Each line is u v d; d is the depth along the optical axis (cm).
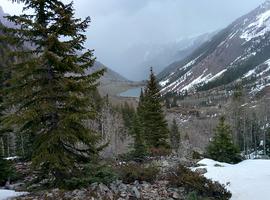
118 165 1811
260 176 1844
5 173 1836
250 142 8056
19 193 1393
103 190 1284
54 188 1378
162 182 1540
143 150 2611
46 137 1394
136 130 3259
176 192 1428
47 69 1416
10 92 1387
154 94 4103
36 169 1459
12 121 1320
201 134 10681
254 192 1575
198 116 15575
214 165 2369
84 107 1466
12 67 1384
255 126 8262
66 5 1466
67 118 1351
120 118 8438
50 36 1338
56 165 1341
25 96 1386
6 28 1356
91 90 1455
